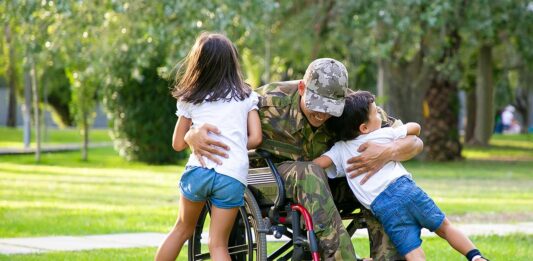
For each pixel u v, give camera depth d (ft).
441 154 102.73
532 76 152.15
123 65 84.53
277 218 22.44
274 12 75.61
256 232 22.13
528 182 71.72
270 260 23.40
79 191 59.00
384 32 83.35
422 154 102.06
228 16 63.52
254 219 22.30
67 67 82.94
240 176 22.08
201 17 63.67
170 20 65.51
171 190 60.44
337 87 22.02
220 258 22.11
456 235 22.91
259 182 22.85
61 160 94.12
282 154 23.03
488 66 126.82
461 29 86.53
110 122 94.73
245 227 23.34
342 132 22.97
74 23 66.90
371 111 23.00
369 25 77.10
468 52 106.32
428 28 86.22
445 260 31.09
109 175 74.74
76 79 91.76
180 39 64.44
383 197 22.61
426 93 102.58
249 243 22.57
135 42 69.72
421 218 22.77
